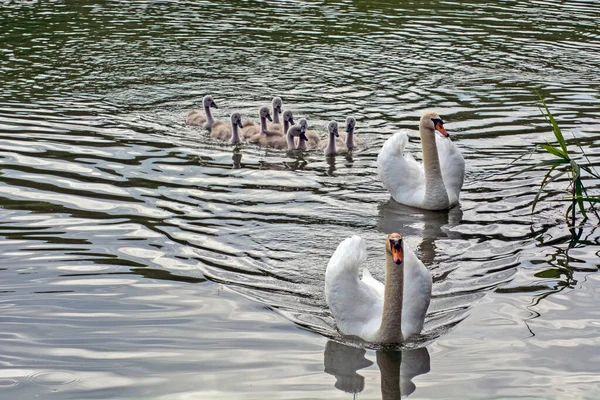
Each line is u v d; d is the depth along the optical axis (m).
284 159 18.00
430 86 22.58
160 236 13.52
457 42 27.09
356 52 25.86
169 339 10.49
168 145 18.44
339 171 17.28
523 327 10.84
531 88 22.44
